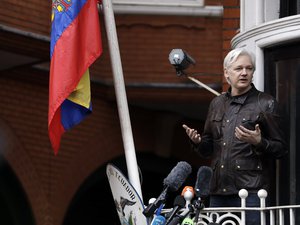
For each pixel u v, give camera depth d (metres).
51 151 39.47
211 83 39.72
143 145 42.16
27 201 38.91
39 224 39.16
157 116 42.28
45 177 39.31
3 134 38.09
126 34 39.97
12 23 36.16
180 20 39.84
